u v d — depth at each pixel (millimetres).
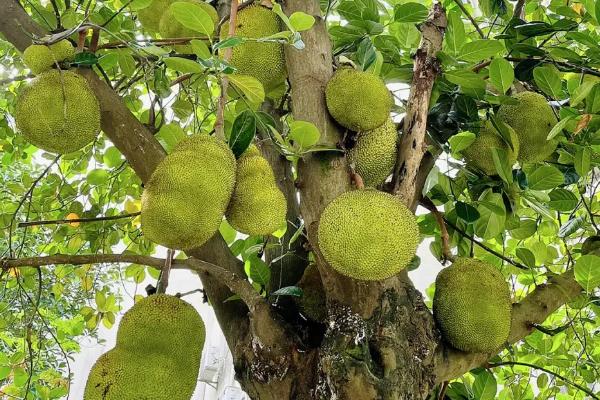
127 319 1570
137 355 1510
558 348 2916
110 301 3029
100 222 2906
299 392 1435
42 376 2730
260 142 1785
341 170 1488
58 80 1615
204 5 1992
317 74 1617
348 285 1379
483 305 1602
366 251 1282
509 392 2879
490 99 1974
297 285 1742
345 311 1380
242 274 1748
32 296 3441
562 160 2137
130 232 3000
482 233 2078
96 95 1672
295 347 1473
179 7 1433
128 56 2057
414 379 1362
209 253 1724
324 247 1334
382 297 1389
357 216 1304
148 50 1539
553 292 1820
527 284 2822
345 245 1293
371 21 2062
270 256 1968
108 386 1467
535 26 2035
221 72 1420
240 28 1797
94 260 1528
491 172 2021
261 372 1475
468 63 2041
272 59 1810
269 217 1582
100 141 3092
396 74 2098
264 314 1487
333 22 2723
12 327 3027
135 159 1678
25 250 3834
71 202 3023
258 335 1482
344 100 1535
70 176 3359
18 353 2656
